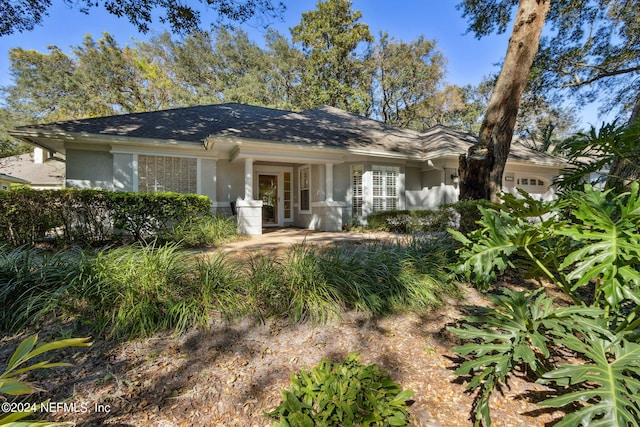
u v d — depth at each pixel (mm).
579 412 1471
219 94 26062
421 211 9172
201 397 2000
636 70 9156
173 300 2949
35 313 2762
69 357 2344
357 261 3840
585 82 10125
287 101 27047
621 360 1710
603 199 1965
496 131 5305
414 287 3498
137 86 23062
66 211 5633
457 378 2229
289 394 1646
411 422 1785
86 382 2094
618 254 1804
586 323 1940
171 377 2174
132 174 8680
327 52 24531
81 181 8406
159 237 6293
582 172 3842
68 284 2961
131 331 2637
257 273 3410
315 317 2973
